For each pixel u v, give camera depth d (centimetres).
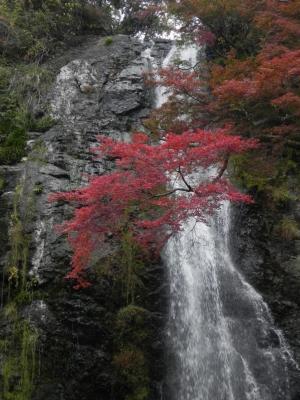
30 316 1042
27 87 1630
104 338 1076
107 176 952
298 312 1223
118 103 1669
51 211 1194
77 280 1093
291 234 1283
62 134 1446
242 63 1350
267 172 1361
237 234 1359
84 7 2173
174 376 1095
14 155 1353
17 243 1116
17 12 1848
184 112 1398
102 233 1047
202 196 965
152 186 941
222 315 1227
